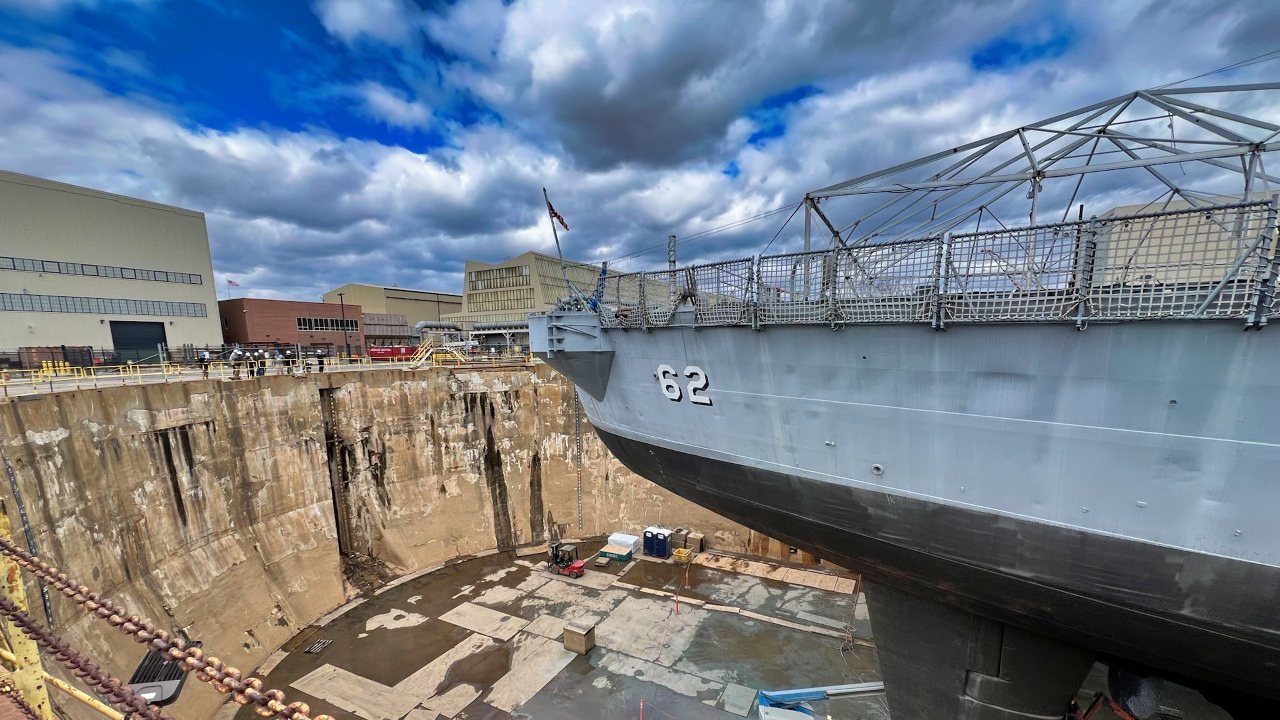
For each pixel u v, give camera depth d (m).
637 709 19.33
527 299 66.44
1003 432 7.11
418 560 31.62
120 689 2.76
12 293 35.94
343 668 22.02
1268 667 6.54
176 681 11.73
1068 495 6.88
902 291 7.40
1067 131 8.80
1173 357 5.88
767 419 9.34
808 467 9.09
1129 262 6.07
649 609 26.66
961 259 6.86
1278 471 5.61
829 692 16.83
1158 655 7.52
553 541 35.69
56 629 15.55
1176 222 5.79
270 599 24.09
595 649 23.19
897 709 10.98
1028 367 6.74
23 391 18.56
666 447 11.45
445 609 26.81
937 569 8.68
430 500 33.12
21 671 3.85
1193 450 6.00
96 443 18.27
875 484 8.41
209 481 22.80
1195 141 8.48
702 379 10.03
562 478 36.88
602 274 11.75
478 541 34.03
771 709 16.28
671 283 10.07
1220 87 7.38
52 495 16.34
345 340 60.34
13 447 15.40
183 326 45.94
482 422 35.41
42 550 15.69
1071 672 9.38
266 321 53.84
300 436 27.48
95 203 40.38
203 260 47.78
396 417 32.41
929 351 7.36
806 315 8.23
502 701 19.91
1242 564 6.01
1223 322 5.55
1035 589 7.80
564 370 12.77
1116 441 6.41
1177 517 6.27
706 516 35.19
